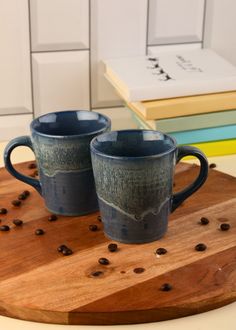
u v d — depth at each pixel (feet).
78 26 3.11
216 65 3.04
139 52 3.23
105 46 3.18
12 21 3.03
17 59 3.10
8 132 3.22
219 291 1.78
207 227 2.15
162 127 2.75
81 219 2.22
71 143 2.11
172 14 3.21
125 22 3.16
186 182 2.52
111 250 2.00
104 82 3.24
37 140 2.15
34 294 1.77
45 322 1.73
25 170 2.63
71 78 3.20
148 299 1.75
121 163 1.93
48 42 3.11
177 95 2.78
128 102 2.92
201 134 2.83
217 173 2.60
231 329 1.71
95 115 2.33
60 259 1.96
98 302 1.74
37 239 2.09
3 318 1.76
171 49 3.28
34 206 2.32
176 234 2.11
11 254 1.99
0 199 2.39
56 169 2.16
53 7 3.05
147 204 1.99
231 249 2.01
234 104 2.82
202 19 3.27
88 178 2.18
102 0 3.10
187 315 1.75
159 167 1.95
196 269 1.90
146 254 1.98
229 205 2.32
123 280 1.84
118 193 1.98
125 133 2.13
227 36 3.34
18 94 3.17
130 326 1.72
